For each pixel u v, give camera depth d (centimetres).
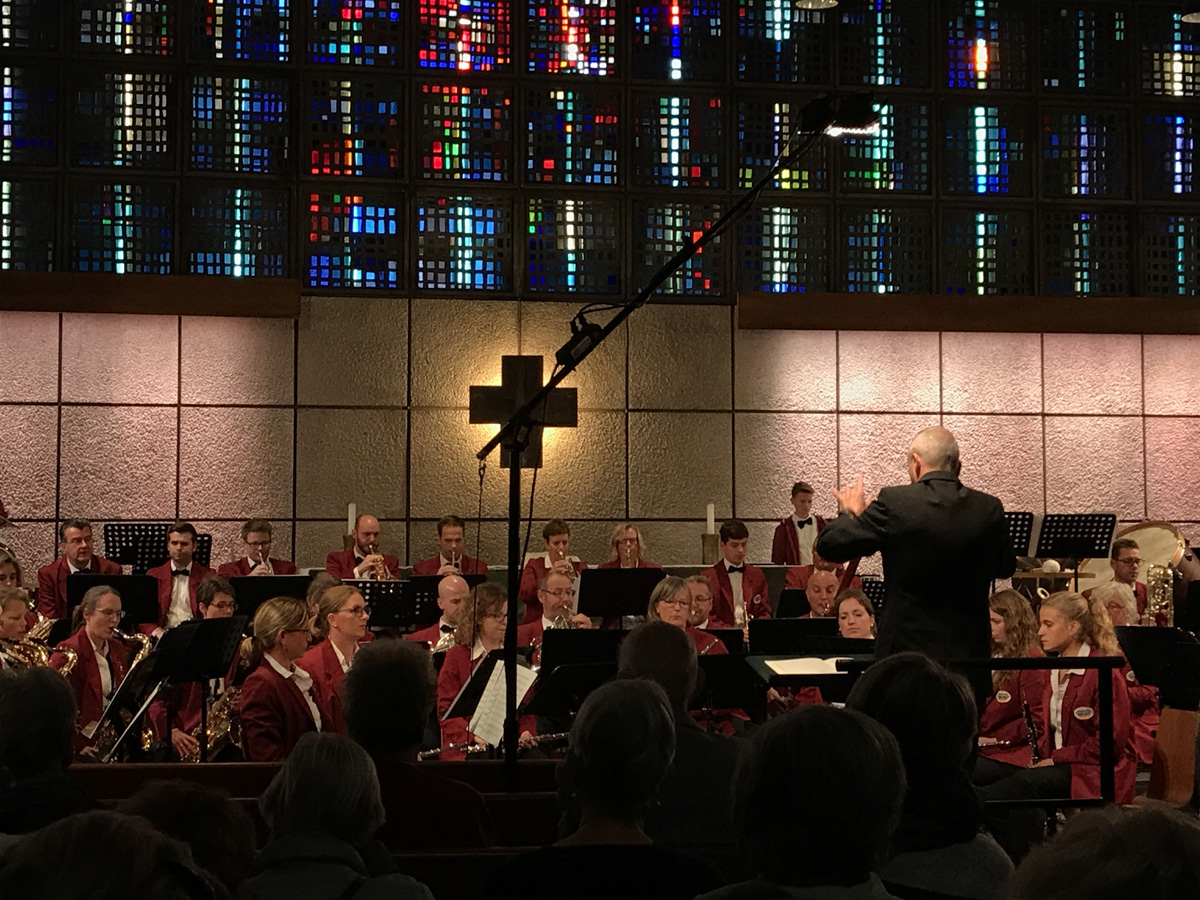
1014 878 127
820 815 191
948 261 1289
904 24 1289
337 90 1219
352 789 283
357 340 1213
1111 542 1051
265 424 1198
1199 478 1307
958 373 1285
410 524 1211
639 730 268
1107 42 1312
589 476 1234
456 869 339
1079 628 641
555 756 713
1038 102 1301
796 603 928
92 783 470
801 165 1272
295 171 1208
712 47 1266
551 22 1249
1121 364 1304
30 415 1166
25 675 317
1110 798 433
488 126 1240
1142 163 1314
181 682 700
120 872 133
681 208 1261
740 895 194
